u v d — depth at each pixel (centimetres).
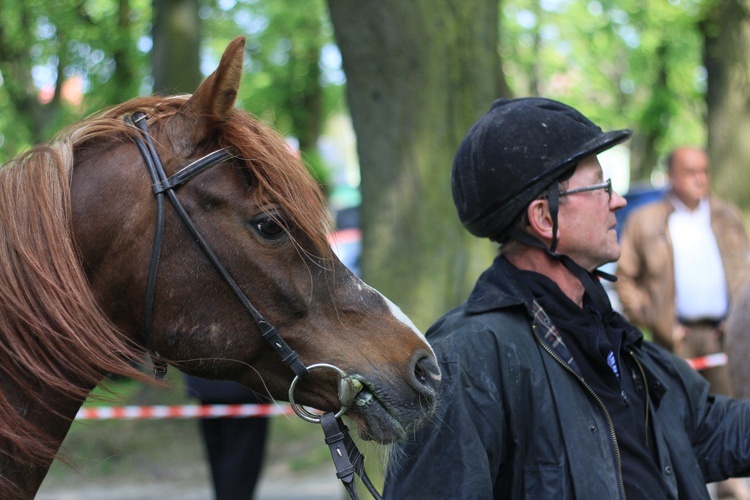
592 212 298
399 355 265
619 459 281
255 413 650
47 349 247
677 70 1991
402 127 605
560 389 282
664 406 308
